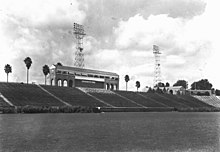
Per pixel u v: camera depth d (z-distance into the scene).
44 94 155.75
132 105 177.88
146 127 62.22
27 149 33.72
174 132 53.16
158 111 178.75
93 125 64.75
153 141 41.06
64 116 98.94
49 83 196.25
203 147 36.81
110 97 188.00
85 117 95.19
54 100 148.62
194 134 50.34
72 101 155.25
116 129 56.81
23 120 74.62
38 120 75.88
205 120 90.44
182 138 44.69
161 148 35.84
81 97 169.50
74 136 45.16
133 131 53.78
